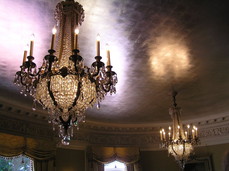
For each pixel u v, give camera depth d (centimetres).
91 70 284
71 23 279
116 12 301
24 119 577
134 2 286
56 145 632
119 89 523
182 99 592
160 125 768
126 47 374
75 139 686
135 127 769
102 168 700
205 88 534
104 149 718
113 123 739
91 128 725
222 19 321
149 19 316
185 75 473
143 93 549
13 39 346
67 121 265
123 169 748
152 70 450
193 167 740
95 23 319
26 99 539
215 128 728
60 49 272
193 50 389
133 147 755
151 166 756
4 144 517
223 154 698
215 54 403
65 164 642
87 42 359
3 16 304
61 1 280
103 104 601
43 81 268
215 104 630
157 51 389
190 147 502
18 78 271
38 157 575
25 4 286
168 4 292
